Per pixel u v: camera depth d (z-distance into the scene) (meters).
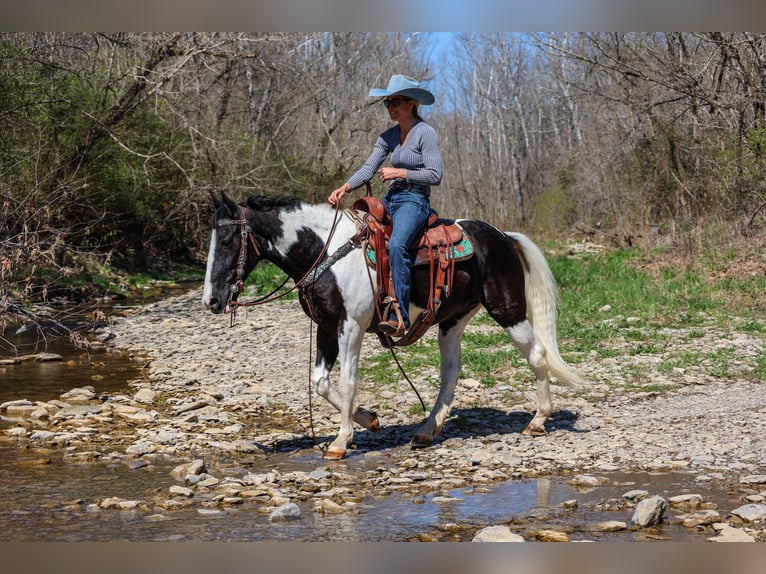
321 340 7.16
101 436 7.59
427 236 7.07
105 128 20.25
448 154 52.75
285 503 5.67
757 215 19.81
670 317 13.61
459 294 7.25
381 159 7.13
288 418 8.53
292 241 6.84
